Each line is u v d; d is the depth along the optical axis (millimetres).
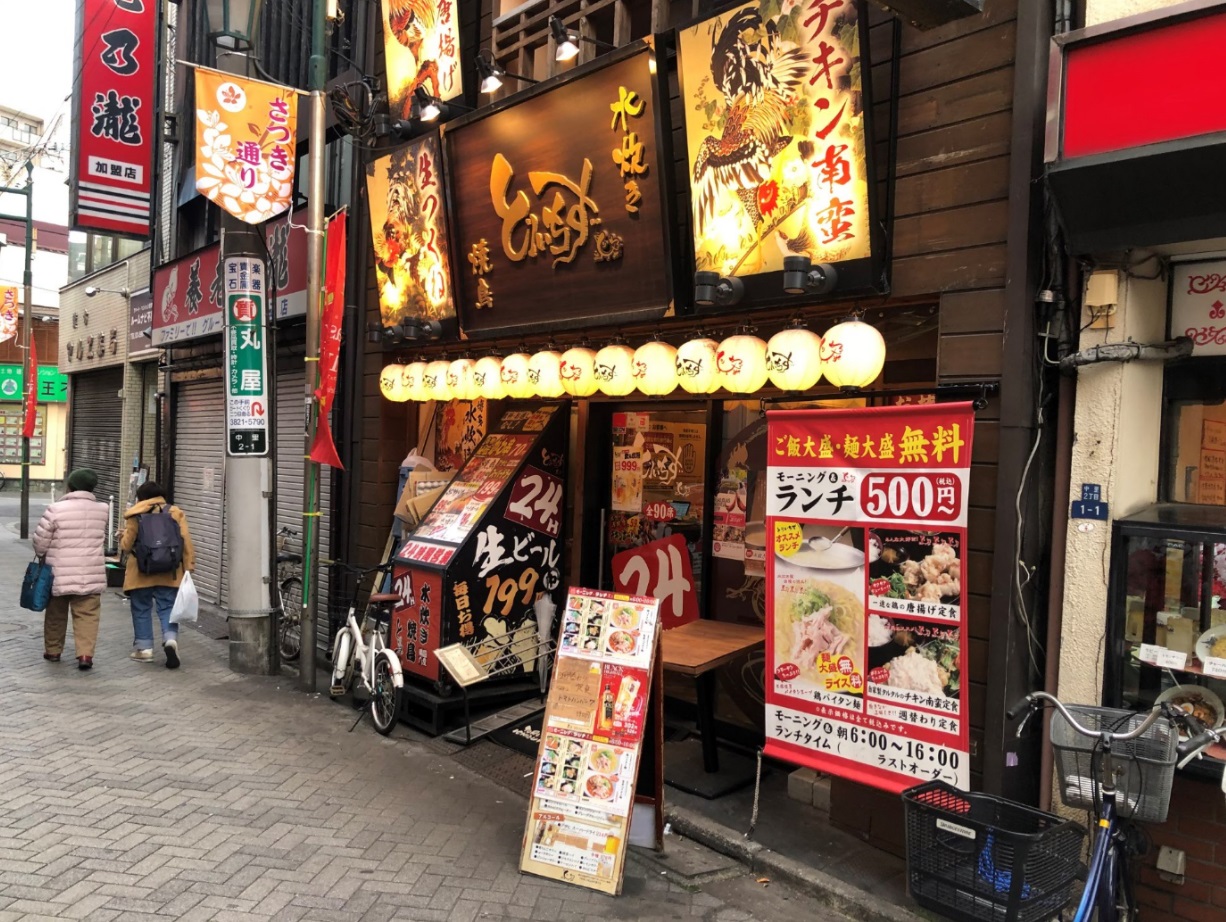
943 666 4090
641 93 5676
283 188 7547
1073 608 4129
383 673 6734
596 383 6344
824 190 4750
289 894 4141
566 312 6723
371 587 8719
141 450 15570
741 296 5309
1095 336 4082
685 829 5035
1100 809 3354
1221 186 3479
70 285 19469
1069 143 3867
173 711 7000
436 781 5746
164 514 8539
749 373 5113
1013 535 4156
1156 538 3816
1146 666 3908
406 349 8539
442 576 6777
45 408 35000
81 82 12016
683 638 5613
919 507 4180
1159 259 4152
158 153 14469
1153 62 3613
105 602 12289
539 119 6449
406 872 4426
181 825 4844
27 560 15773
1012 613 4172
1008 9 4309
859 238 4648
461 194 7336
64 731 6336
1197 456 4215
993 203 4332
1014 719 3869
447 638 6789
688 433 6758
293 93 7594
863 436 4383
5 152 26109
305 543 7898
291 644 9297
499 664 7090
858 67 4469
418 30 7777
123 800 5145
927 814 3559
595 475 7406
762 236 5117
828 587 4523
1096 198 3801
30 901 3959
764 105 4934
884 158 4820
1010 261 4203
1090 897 3219
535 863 4461
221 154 7285
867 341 4555
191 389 13172
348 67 9461
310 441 7922
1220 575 3727
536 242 6762
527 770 5941
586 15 6797
